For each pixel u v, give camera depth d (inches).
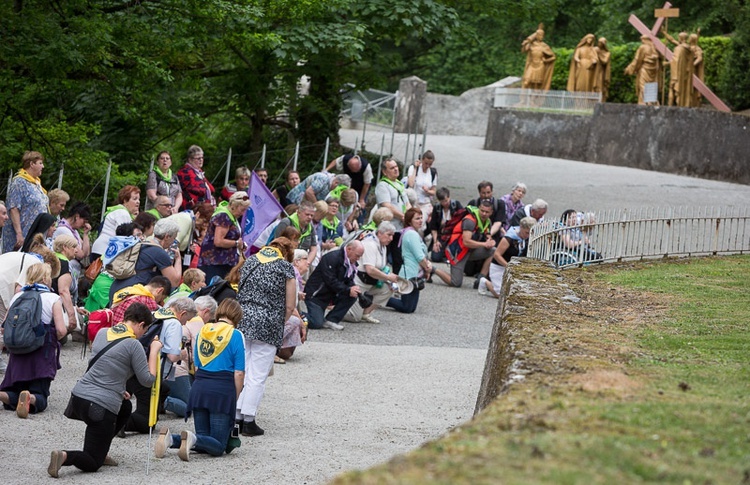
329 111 1069.1
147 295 395.5
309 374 481.7
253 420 375.6
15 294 406.9
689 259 587.5
